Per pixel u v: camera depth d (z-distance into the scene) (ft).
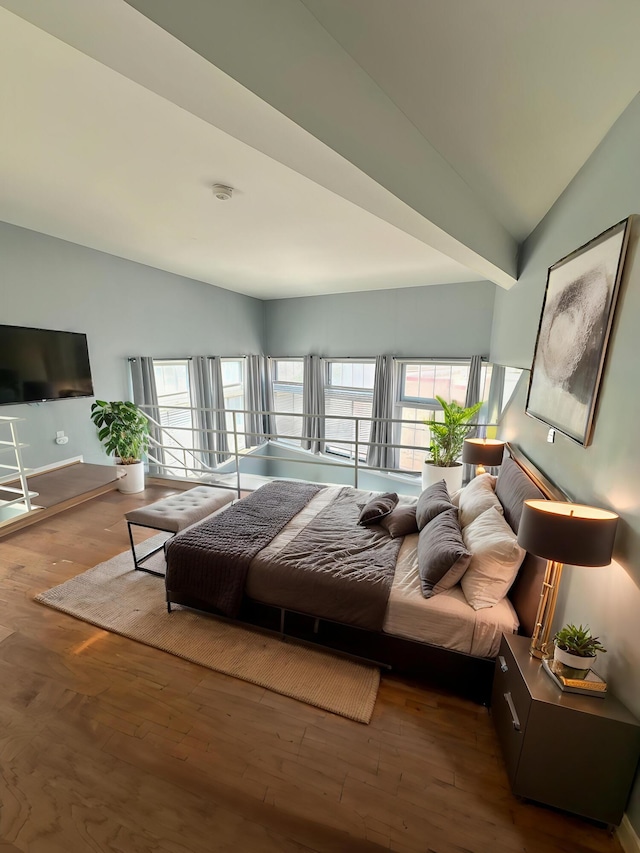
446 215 6.07
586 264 5.48
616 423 4.50
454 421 13.56
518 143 5.35
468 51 3.63
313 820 4.37
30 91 5.17
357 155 4.07
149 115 5.73
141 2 2.26
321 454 23.07
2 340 11.21
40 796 4.55
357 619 6.31
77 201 9.07
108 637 7.13
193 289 18.17
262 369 23.72
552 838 4.22
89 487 11.89
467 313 18.04
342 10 3.27
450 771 4.89
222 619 7.57
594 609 4.78
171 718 5.56
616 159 4.82
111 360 14.66
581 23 3.21
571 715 4.11
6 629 7.30
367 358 20.62
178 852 4.06
